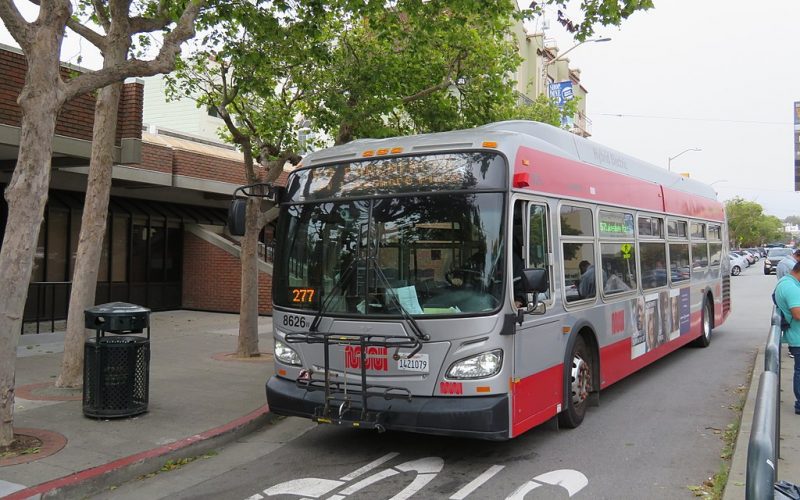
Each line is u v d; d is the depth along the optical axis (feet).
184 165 54.44
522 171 20.21
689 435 23.04
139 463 19.70
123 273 58.54
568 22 31.78
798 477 17.44
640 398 28.86
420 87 42.65
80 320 28.81
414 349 18.88
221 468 20.56
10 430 20.17
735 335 49.90
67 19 20.07
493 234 18.99
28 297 48.78
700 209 42.65
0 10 18.42
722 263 48.42
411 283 19.43
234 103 38.14
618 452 21.13
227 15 32.81
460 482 18.52
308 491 18.12
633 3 30.12
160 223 62.69
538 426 24.12
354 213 20.74
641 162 34.14
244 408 26.18
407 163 20.54
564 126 80.38
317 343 20.47
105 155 28.86
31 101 19.26
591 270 25.12
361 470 19.85
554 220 22.26
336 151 22.41
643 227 31.68
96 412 23.75
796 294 23.94
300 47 37.17
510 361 18.81
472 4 33.27
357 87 37.81
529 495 17.43
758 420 9.94
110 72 21.57
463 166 19.81
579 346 24.27
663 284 34.06
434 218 19.61
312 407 20.29
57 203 52.13
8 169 43.24
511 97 46.44
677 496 17.37
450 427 18.26
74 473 18.31
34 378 30.94
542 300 20.98
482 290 18.74
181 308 64.80
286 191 22.75
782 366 33.42
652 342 31.83
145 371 24.97
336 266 20.65
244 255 38.09
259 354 38.32
